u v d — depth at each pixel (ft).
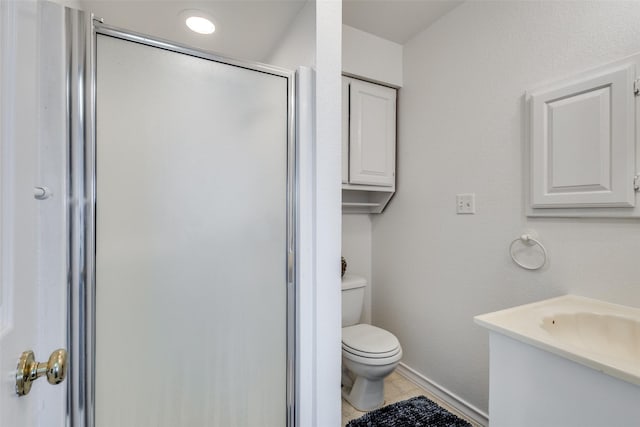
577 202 3.89
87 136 2.77
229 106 3.59
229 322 3.59
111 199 2.95
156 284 3.17
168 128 3.24
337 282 4.20
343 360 5.74
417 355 6.51
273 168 3.88
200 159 3.42
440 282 6.00
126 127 3.03
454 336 5.71
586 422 2.41
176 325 3.28
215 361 3.50
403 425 5.08
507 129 4.85
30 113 1.90
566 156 4.00
